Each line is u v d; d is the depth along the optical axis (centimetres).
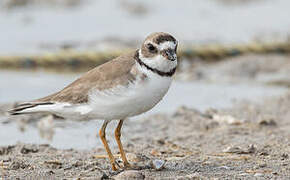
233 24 2614
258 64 1955
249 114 1395
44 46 2222
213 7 2955
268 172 850
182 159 961
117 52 2097
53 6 2869
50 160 952
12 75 1869
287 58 2020
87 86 840
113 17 2741
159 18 2736
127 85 817
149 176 829
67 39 2328
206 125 1271
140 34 2442
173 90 1709
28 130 1266
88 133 1245
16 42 2269
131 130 1273
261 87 1741
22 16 2694
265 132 1191
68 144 1151
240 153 1002
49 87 1684
